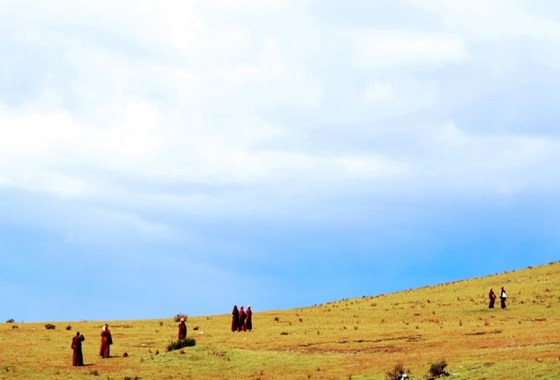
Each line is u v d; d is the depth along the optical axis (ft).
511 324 227.20
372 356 173.58
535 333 195.21
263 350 190.29
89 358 184.75
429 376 139.74
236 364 169.07
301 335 219.82
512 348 165.78
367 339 204.03
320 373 156.56
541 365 133.28
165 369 167.22
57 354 190.90
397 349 183.62
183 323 207.31
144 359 177.88
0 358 181.68
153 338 224.94
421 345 187.62
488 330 211.00
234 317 237.04
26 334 231.50
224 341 209.26
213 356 175.11
